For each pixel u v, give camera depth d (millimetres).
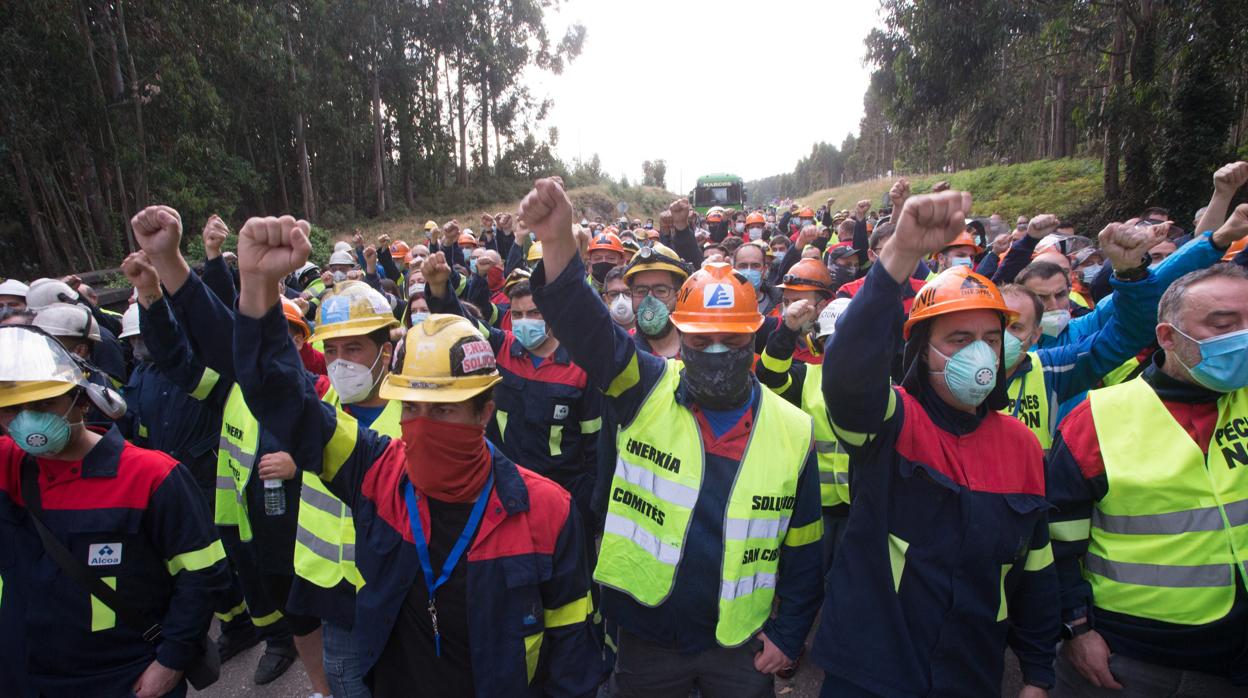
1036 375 3211
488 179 47531
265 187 29094
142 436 3922
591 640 1961
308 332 3668
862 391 1843
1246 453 2076
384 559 1847
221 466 3322
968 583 1990
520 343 3629
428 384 1685
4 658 2156
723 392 2145
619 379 2197
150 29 19625
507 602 1791
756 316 2141
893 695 2008
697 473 2207
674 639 2217
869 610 2078
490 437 3797
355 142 35125
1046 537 2102
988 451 2049
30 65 16297
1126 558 2168
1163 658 2133
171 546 2330
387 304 2686
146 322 2754
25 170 18125
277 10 28172
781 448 2256
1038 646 2102
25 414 2023
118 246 20078
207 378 3094
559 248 1906
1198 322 2023
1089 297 5664
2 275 18453
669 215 5383
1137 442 2174
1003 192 27422
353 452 1937
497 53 43000
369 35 35188
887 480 2078
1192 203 16516
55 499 2211
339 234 33500
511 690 1763
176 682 2338
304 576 2551
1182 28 16453
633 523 2271
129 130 19203
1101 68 21078
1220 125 16312
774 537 2209
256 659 3789
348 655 2516
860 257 6805
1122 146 18125
